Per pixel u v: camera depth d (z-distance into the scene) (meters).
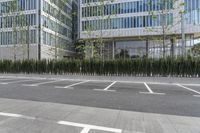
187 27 49.62
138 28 54.53
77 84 18.22
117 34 56.09
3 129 5.87
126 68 24.14
